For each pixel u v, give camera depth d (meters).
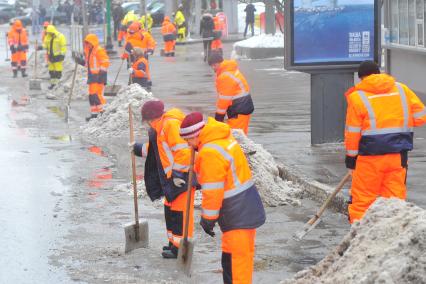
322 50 26.09
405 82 35.06
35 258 16.70
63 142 31.12
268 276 15.19
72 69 48.62
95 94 35.78
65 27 118.50
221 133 12.96
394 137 15.87
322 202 20.45
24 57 58.34
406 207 12.12
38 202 21.56
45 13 124.12
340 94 26.59
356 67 26.20
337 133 26.75
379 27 26.09
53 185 23.61
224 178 12.84
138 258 16.59
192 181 15.66
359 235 11.98
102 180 24.22
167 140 15.75
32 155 28.34
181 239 15.34
